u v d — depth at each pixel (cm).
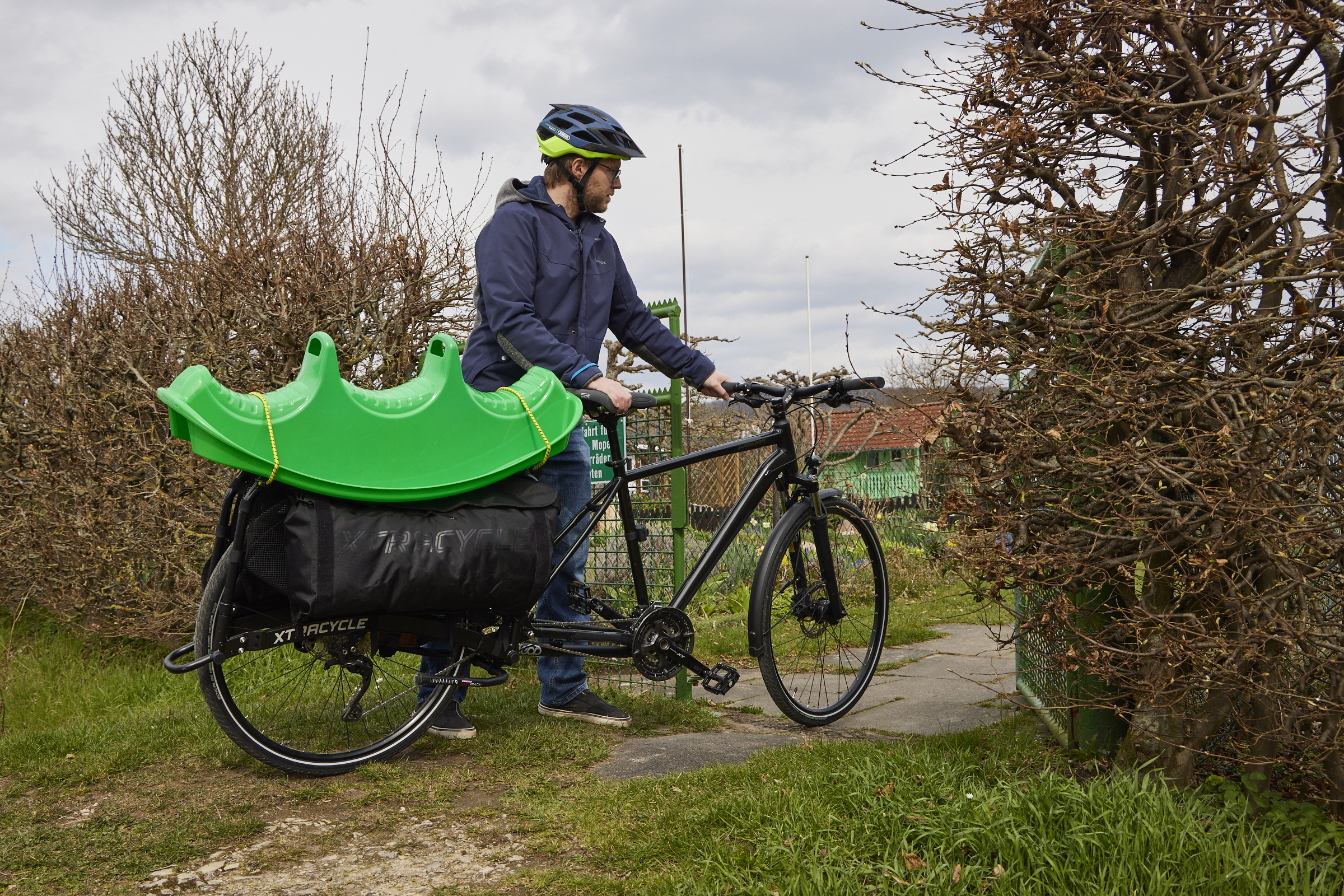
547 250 315
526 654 285
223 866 210
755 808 222
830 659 376
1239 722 219
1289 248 205
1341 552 198
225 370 449
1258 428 196
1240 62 217
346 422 242
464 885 200
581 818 231
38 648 476
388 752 281
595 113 319
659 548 375
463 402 263
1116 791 208
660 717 342
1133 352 219
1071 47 222
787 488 351
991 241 225
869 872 188
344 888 199
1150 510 212
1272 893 177
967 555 232
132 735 301
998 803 207
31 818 236
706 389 356
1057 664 245
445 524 253
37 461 502
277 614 255
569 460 322
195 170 1227
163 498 444
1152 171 219
